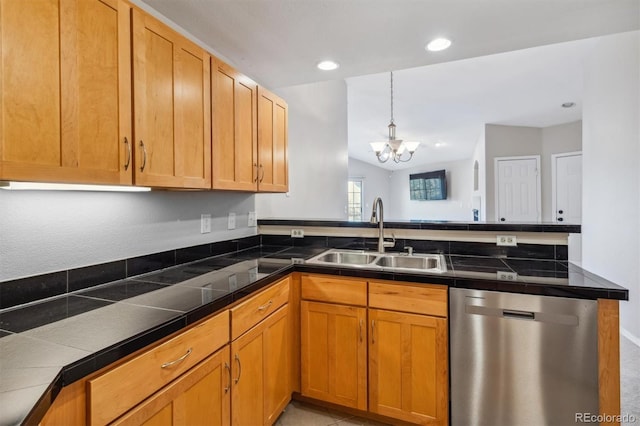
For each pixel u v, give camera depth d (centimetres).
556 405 147
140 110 125
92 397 82
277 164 229
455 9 163
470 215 870
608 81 312
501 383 155
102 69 111
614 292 136
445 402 164
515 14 167
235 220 239
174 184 142
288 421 186
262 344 160
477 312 158
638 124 270
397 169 1114
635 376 221
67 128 101
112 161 115
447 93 447
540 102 480
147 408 97
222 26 178
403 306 171
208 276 162
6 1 86
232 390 136
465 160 893
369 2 157
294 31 183
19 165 89
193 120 153
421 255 217
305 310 193
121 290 137
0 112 85
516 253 207
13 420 58
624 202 290
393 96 462
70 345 86
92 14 108
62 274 129
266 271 173
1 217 110
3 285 111
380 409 177
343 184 464
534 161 592
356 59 218
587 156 362
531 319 150
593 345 141
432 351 166
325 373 189
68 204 131
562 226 197
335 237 250
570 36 190
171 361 106
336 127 434
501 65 360
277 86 269
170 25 174
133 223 160
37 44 93
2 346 85
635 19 172
